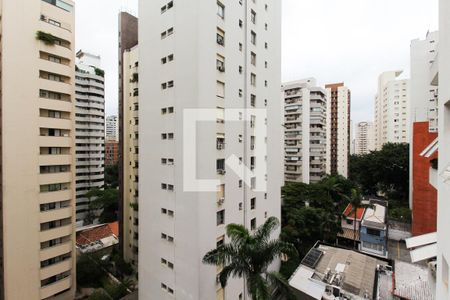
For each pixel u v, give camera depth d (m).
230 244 13.13
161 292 16.94
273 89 23.08
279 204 24.56
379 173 49.09
